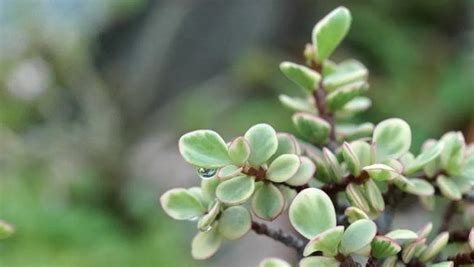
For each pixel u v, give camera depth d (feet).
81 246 4.41
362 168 1.26
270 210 1.22
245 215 1.25
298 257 1.31
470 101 5.74
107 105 5.95
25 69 5.47
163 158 5.80
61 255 4.19
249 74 6.51
